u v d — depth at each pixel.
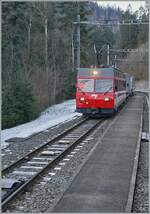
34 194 11.24
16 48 51.72
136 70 112.50
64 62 61.22
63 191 11.05
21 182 11.97
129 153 16.36
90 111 30.92
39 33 55.56
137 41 115.44
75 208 9.65
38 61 52.50
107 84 30.73
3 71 43.72
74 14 62.56
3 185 11.52
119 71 35.41
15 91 32.72
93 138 21.11
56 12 59.72
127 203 9.91
